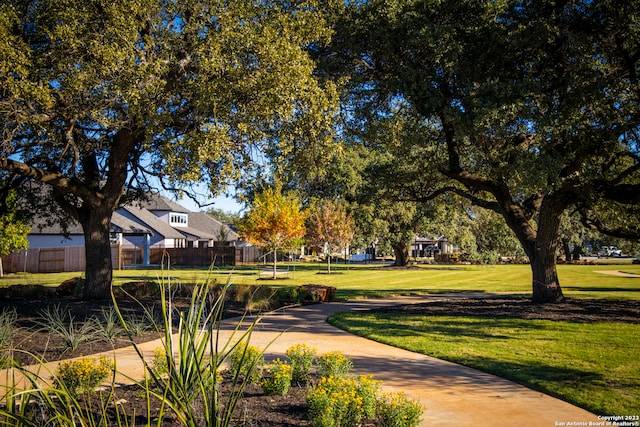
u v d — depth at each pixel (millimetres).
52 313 11008
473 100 10891
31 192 16766
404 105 13070
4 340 7594
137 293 15172
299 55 10281
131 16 9695
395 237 41094
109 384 5660
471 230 45219
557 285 14359
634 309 12930
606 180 12570
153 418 4332
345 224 33281
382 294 18766
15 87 8898
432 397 5648
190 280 17344
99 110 10062
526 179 10680
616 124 11148
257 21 11312
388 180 16031
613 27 11219
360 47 12312
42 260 37094
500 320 11445
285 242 27844
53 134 11008
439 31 11211
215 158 9945
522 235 14617
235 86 9945
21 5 10570
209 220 66938
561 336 9328
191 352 3717
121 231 41094
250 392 5406
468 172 14211
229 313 12391
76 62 9852
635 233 13797
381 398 4844
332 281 26297
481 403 5434
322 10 12703
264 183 13359
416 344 8727
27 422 2934
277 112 10453
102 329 8367
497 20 12570
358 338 9516
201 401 3756
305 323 11375
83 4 9797
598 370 6785
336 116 12445
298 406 4910
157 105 10477
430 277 29938
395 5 11914
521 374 6617
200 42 10312
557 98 11695
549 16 11766
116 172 14328
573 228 48406
